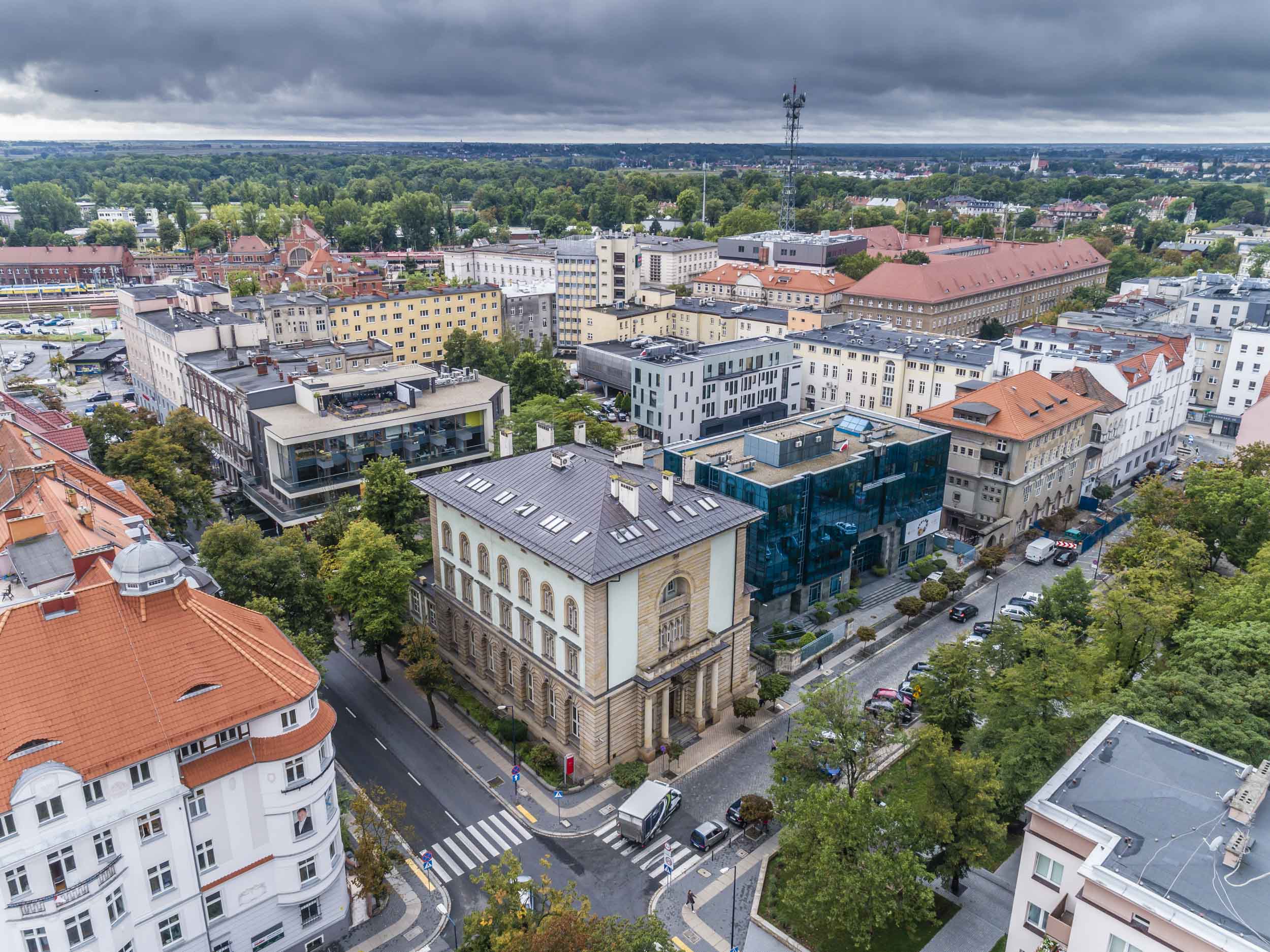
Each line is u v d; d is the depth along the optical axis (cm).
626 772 8075
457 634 9800
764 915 6688
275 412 14100
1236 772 5191
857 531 11694
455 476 9475
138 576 5691
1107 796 5022
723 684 9175
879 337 18925
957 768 6356
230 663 5828
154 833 5488
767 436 11475
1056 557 12975
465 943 5606
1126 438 15650
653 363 16762
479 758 8512
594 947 5094
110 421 14288
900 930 6531
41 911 5003
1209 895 4272
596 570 7475
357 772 8269
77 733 5191
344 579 9256
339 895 6519
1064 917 4959
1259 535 11181
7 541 7256
